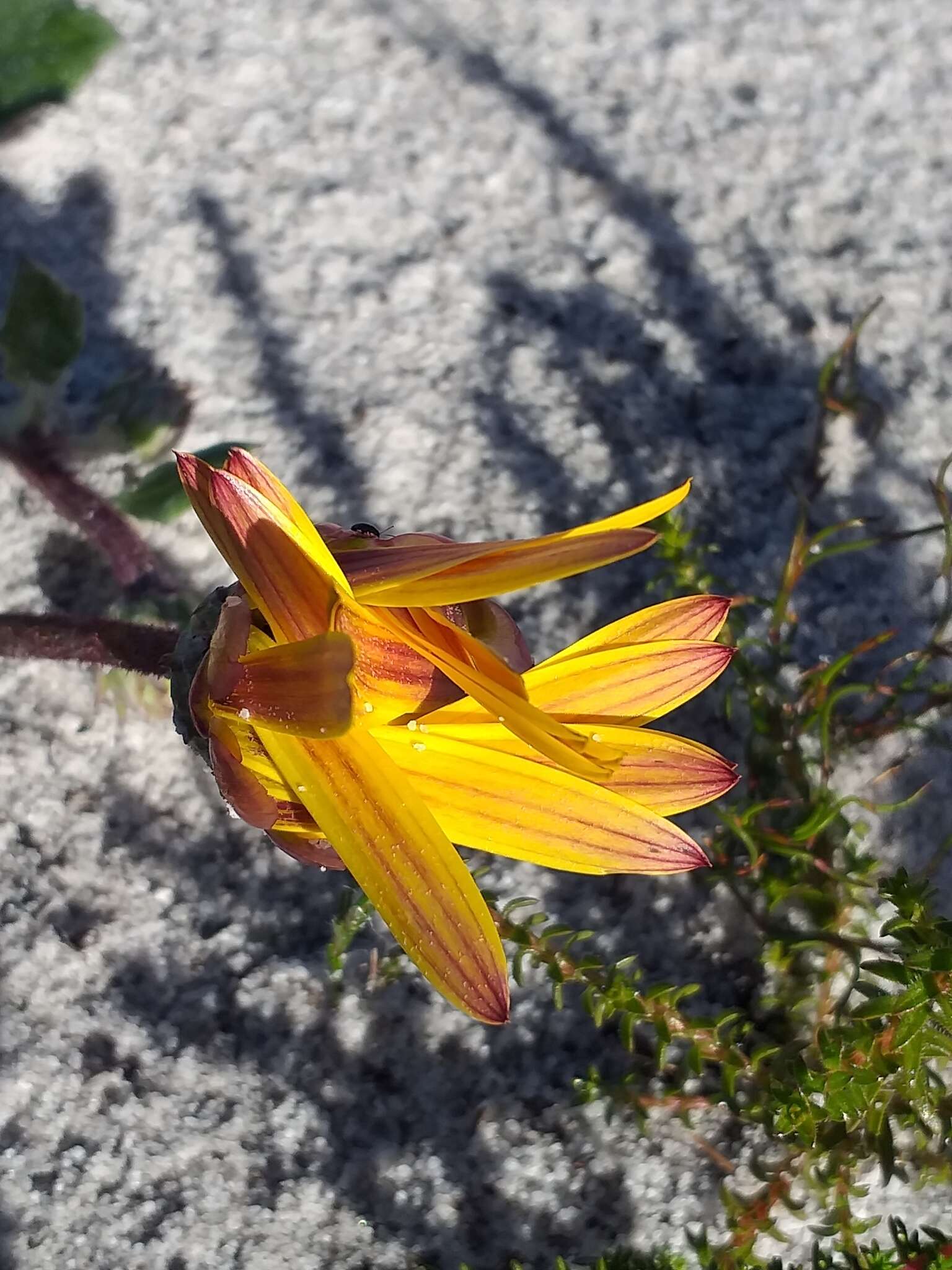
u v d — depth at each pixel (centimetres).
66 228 12
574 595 11
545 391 12
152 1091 9
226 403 12
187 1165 9
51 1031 10
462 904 7
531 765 7
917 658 11
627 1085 9
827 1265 8
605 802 7
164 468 11
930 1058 9
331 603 6
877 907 10
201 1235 9
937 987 8
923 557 11
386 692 7
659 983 10
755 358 12
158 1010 10
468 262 12
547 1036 10
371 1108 10
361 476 12
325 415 12
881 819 10
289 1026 10
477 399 12
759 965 10
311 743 7
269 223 12
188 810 11
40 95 12
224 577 11
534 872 10
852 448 12
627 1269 8
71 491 11
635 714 7
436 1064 10
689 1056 9
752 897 10
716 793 7
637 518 6
